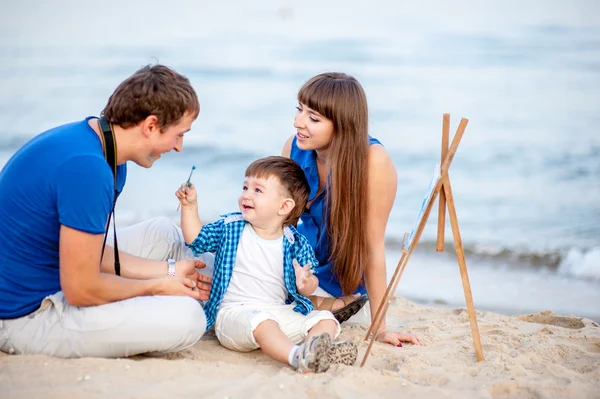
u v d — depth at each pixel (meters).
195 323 3.48
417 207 9.35
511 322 4.67
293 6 25.97
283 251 3.99
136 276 3.78
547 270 6.95
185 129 3.51
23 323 3.36
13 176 3.29
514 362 3.71
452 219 3.59
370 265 4.20
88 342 3.33
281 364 3.63
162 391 2.99
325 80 4.02
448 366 3.64
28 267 3.34
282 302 4.05
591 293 6.24
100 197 3.18
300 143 4.12
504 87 16.23
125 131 3.39
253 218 3.92
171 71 3.46
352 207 4.05
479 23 22.84
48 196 3.20
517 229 8.36
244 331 3.68
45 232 3.28
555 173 10.73
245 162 11.32
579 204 9.31
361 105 4.00
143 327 3.36
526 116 13.93
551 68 17.70
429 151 12.06
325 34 22.97
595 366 3.65
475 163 11.30
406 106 15.05
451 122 13.73
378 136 12.95
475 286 6.40
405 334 4.18
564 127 13.14
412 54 19.91
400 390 3.16
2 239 3.32
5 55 20.31
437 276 6.68
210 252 4.24
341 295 4.36
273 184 3.90
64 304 3.34
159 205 9.12
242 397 3.00
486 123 13.60
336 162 4.01
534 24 22.23
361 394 3.10
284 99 15.84
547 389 3.24
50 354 3.35
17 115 14.62
